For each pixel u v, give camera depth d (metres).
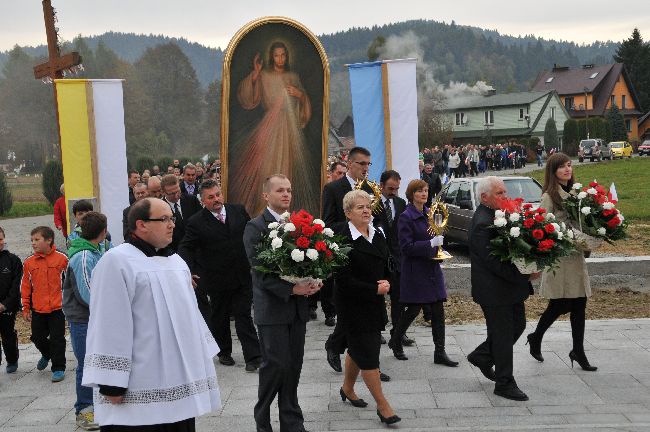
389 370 7.57
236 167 11.68
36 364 8.67
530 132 75.81
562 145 70.44
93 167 11.56
